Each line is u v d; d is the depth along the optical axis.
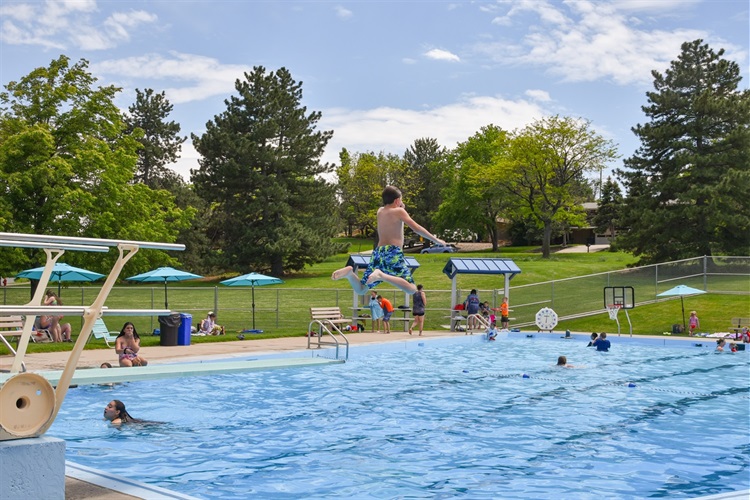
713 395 15.23
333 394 14.95
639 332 31.06
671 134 51.94
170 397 14.35
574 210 80.19
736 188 48.47
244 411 12.86
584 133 76.25
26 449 5.64
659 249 53.09
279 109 65.94
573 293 35.09
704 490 7.93
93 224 33.34
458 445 10.21
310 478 8.33
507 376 18.08
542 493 7.75
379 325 34.16
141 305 42.97
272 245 62.28
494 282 53.25
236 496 7.57
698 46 53.78
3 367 15.55
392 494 7.68
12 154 31.44
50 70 34.53
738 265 34.91
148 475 8.42
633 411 13.20
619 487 8.03
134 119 83.12
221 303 46.03
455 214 99.38
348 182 101.62
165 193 40.09
